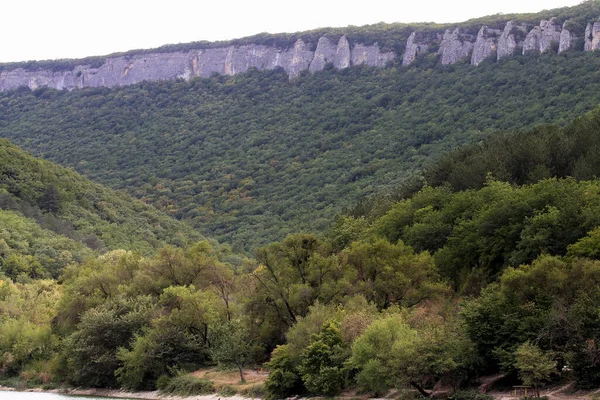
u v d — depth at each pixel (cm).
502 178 9475
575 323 5300
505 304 5803
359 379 5878
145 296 8862
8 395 8219
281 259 8031
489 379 5725
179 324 8219
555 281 5812
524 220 7538
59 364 8900
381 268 7769
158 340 8044
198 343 8231
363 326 6400
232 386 7162
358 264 8000
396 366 5606
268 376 6931
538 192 7994
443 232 8825
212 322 8138
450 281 7956
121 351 8050
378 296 7638
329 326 6550
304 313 7862
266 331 8012
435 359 5556
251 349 7700
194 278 9288
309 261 8012
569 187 7775
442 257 8212
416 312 6712
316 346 6412
